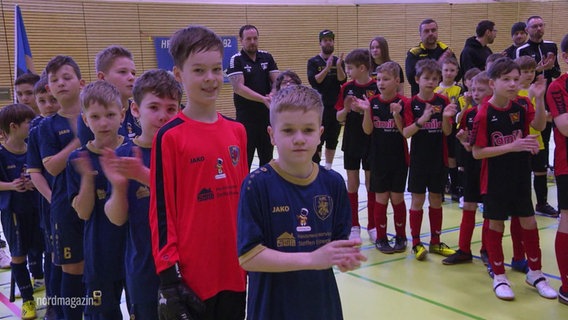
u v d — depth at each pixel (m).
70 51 10.70
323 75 6.41
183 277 2.06
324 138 6.76
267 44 12.66
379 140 4.57
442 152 4.41
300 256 1.67
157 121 2.35
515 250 4.08
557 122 3.29
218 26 12.09
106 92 2.65
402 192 4.64
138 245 2.34
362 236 5.20
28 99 4.46
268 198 1.82
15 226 3.67
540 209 5.64
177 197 2.07
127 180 2.29
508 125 3.61
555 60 5.86
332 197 1.92
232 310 2.20
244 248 1.75
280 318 1.84
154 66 11.57
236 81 5.65
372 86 5.08
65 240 2.98
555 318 3.26
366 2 13.49
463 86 6.65
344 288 3.86
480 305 3.49
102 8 10.91
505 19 14.70
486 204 3.67
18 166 3.84
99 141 2.66
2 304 3.87
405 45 14.02
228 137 2.21
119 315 2.77
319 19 13.11
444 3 14.13
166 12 11.54
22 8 10.13
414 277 4.05
